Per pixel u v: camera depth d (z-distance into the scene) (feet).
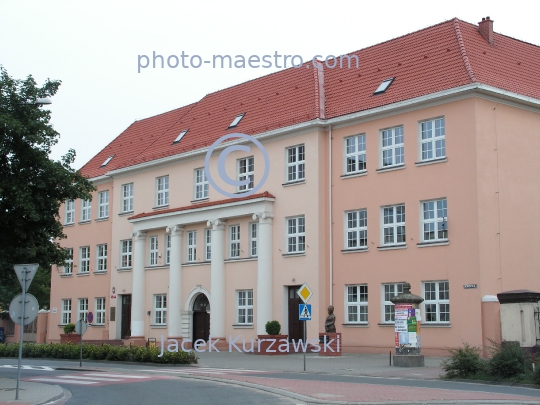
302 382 68.13
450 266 99.91
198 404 52.70
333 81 124.16
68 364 102.99
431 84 104.99
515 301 83.30
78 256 168.35
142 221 145.38
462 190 99.81
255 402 53.42
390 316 106.83
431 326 100.89
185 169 139.74
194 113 152.66
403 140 107.55
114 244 155.53
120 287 152.76
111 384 70.28
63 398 59.88
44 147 80.74
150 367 94.02
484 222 98.43
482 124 100.37
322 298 114.21
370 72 118.73
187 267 136.15
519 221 102.83
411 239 104.78
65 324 169.89
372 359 98.37
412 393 58.08
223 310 127.75
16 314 60.59
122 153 165.48
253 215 122.42
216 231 129.39
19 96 79.77
